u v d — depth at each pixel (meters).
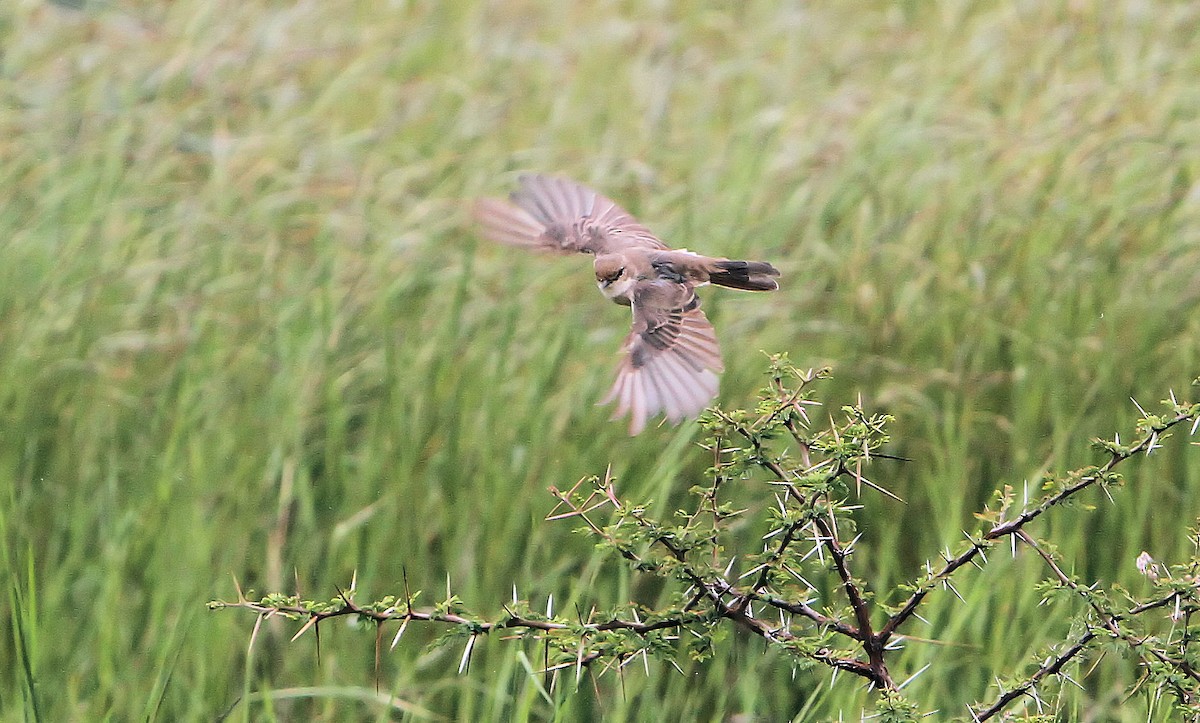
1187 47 16.30
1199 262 11.77
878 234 12.38
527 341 11.63
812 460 10.03
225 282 12.41
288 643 9.66
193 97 15.52
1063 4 17.38
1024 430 10.59
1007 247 12.23
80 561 10.02
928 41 17.48
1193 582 6.78
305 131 14.84
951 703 9.01
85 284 12.15
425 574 9.88
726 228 12.70
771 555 6.82
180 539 9.95
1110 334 11.18
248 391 11.44
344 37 17.89
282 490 10.26
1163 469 10.37
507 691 9.28
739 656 9.28
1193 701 6.93
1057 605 9.16
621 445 10.53
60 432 11.09
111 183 13.76
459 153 14.57
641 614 7.89
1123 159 13.05
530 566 9.66
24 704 8.55
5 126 15.06
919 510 10.27
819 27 18.27
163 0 18.48
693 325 6.85
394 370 11.20
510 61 17.38
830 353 11.44
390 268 12.24
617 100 16.05
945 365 11.26
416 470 10.52
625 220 7.94
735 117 15.58
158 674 8.88
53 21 17.98
